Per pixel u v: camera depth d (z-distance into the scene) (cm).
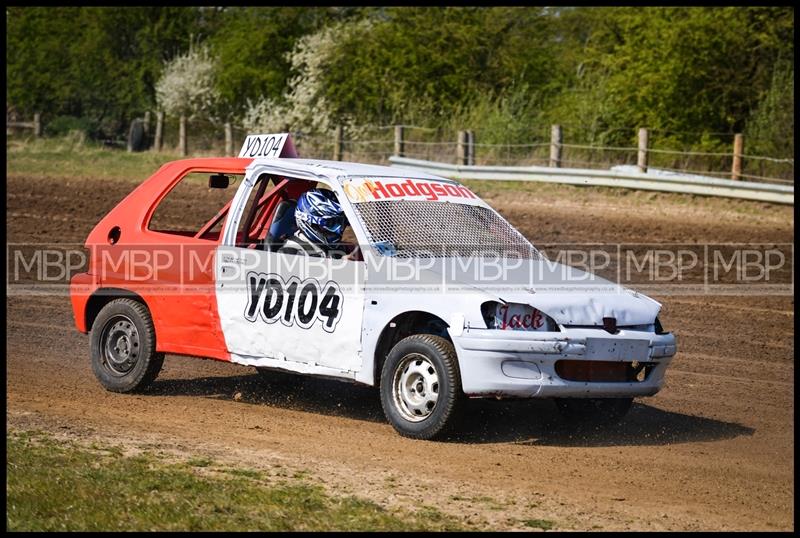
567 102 6288
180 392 1709
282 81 7694
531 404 1677
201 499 1077
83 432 1376
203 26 9388
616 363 1414
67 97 9094
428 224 1534
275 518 1026
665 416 1622
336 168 1557
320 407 1633
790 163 4938
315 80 7006
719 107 6125
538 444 1420
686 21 6053
